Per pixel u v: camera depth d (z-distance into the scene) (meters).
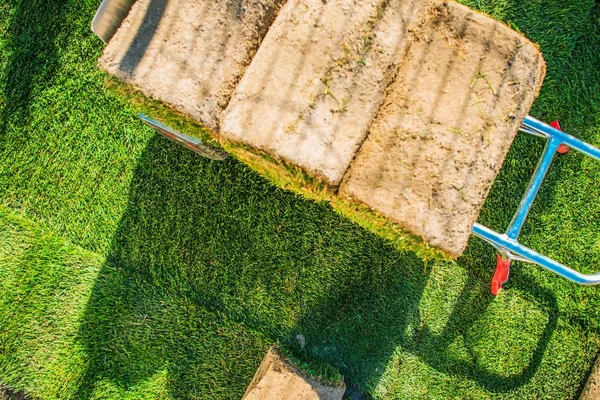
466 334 3.36
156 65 2.01
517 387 3.37
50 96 3.47
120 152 3.44
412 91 1.95
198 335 3.46
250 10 2.02
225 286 3.42
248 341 3.43
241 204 3.38
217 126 2.04
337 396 3.19
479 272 3.32
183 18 2.02
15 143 3.50
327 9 1.92
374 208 1.91
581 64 3.25
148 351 3.48
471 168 1.93
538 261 2.47
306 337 3.41
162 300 3.46
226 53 2.02
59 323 3.50
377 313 3.38
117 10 2.14
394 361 3.39
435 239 1.91
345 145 1.91
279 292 3.40
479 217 3.30
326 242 3.36
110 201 3.46
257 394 3.11
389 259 3.34
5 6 3.49
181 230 3.42
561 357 3.33
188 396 3.47
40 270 3.50
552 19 3.24
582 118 3.26
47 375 3.51
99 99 3.44
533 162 3.26
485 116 1.94
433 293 3.35
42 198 3.50
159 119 2.13
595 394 3.20
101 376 3.50
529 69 1.96
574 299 3.31
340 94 1.91
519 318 3.34
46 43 3.46
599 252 3.28
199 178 3.39
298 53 1.92
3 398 3.51
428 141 1.92
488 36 1.95
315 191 1.98
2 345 3.51
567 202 3.28
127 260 3.47
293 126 1.89
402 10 1.94
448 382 3.38
